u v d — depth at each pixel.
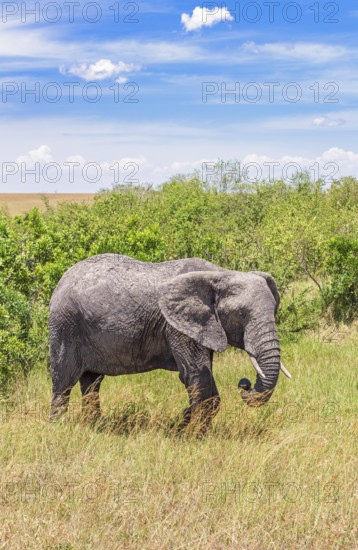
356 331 16.19
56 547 6.17
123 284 9.65
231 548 6.21
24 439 8.77
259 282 9.26
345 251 17.20
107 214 28.45
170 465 7.96
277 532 6.48
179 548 6.15
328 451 8.37
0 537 6.29
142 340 9.58
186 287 9.27
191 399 9.39
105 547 6.20
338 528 6.52
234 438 9.02
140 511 6.75
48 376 12.30
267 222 24.36
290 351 13.98
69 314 9.84
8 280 14.06
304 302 16.11
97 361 9.88
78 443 8.80
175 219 28.98
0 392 11.40
